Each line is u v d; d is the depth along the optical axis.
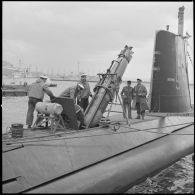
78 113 9.36
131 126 10.88
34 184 6.30
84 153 7.91
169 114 13.96
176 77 14.19
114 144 9.02
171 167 9.30
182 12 15.61
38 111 8.93
